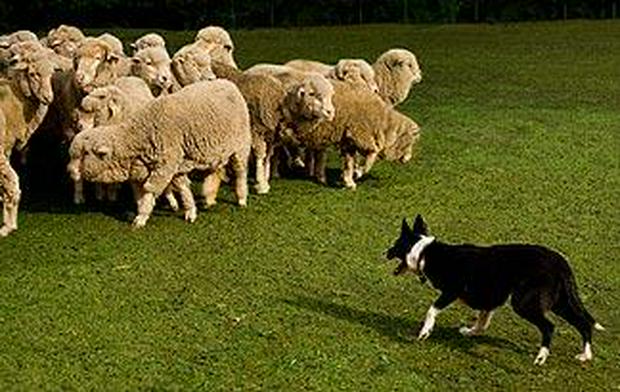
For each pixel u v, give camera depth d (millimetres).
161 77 15000
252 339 10133
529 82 25672
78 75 14102
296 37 34469
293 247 12828
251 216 13984
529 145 18422
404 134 15680
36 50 13867
